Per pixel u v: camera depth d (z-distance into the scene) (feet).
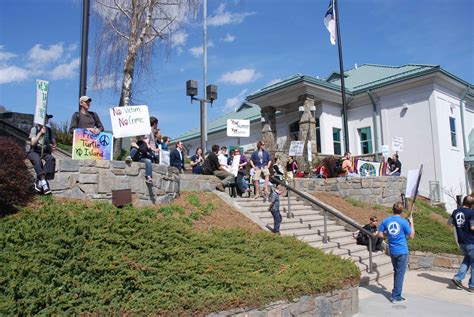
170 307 15.06
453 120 70.74
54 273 15.52
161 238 20.83
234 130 47.98
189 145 119.34
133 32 48.73
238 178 39.14
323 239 34.04
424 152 66.08
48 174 22.93
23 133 44.91
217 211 31.86
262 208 36.86
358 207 45.39
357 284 22.35
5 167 20.43
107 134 26.91
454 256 33.22
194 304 15.49
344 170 52.85
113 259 17.40
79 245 17.63
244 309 16.74
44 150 23.20
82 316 13.89
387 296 25.76
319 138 72.13
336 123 74.59
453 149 68.08
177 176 31.91
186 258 19.69
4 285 14.29
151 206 27.27
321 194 47.78
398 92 69.82
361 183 48.83
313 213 40.91
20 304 13.69
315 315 19.40
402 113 69.15
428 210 54.13
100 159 26.32
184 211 28.73
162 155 33.01
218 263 19.86
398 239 24.63
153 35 50.26
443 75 64.64
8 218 19.12
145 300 15.30
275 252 23.52
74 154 25.32
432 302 24.49
